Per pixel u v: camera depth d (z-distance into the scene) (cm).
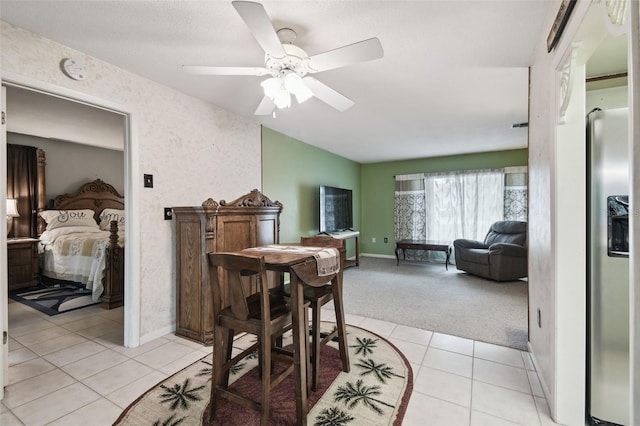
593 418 154
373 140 482
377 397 177
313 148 521
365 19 177
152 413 164
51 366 213
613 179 148
